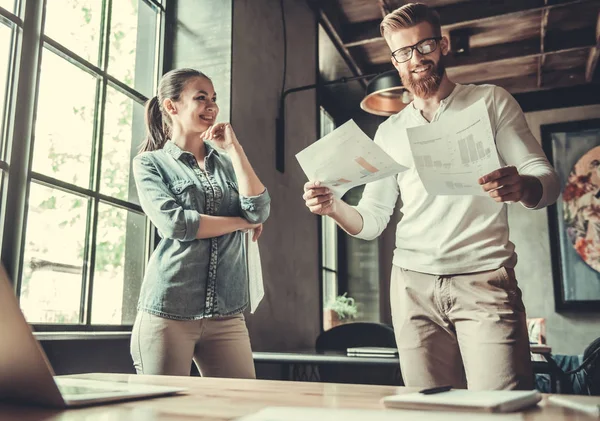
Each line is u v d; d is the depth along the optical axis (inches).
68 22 92.5
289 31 161.2
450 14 176.1
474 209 58.1
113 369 88.6
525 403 26.0
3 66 80.7
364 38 187.9
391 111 138.6
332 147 54.9
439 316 59.0
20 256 78.4
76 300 89.4
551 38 192.1
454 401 25.2
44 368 25.6
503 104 59.9
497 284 55.8
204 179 72.4
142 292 65.9
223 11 124.5
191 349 65.6
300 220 160.4
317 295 169.6
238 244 72.6
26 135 81.3
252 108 133.3
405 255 62.0
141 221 107.1
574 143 220.1
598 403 26.0
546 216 219.6
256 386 35.0
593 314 208.4
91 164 95.2
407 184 63.1
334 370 116.7
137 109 109.3
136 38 112.8
